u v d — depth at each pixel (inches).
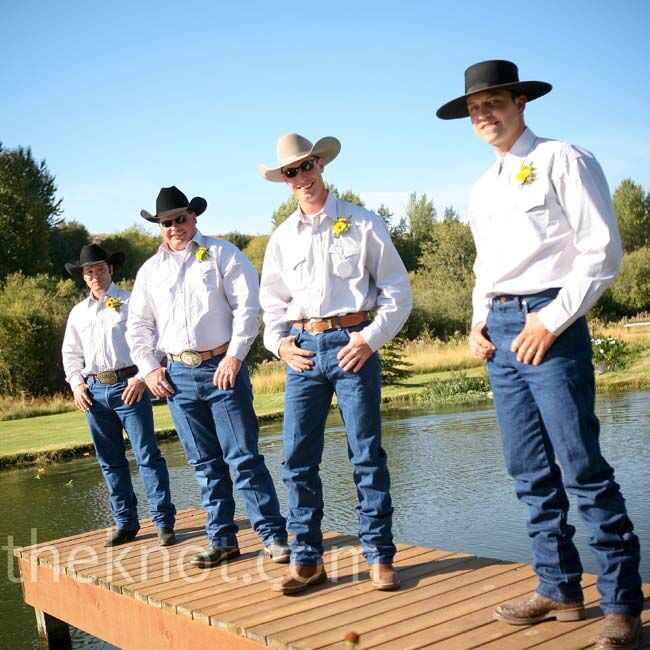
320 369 150.6
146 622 167.2
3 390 987.9
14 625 235.1
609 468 117.5
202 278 182.1
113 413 219.8
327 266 149.4
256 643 136.1
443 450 422.0
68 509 375.9
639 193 2448.3
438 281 1797.5
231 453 180.4
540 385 118.3
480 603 139.5
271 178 159.3
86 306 224.7
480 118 123.1
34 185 1947.6
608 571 115.5
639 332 987.9
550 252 119.0
